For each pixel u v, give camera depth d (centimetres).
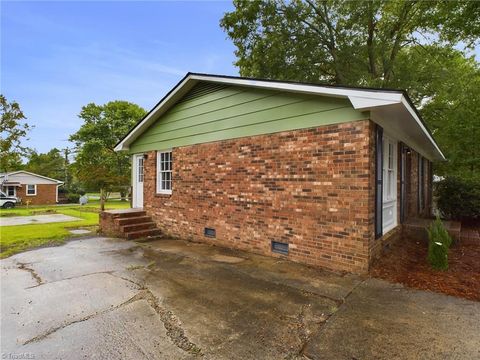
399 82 1411
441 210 1004
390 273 436
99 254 602
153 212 870
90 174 2338
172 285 410
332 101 468
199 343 257
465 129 1364
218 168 664
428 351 238
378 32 1498
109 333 277
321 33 1497
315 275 439
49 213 1703
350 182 446
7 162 2252
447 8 1166
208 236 689
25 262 545
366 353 237
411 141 792
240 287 397
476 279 414
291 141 522
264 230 566
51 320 306
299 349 246
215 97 673
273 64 1434
